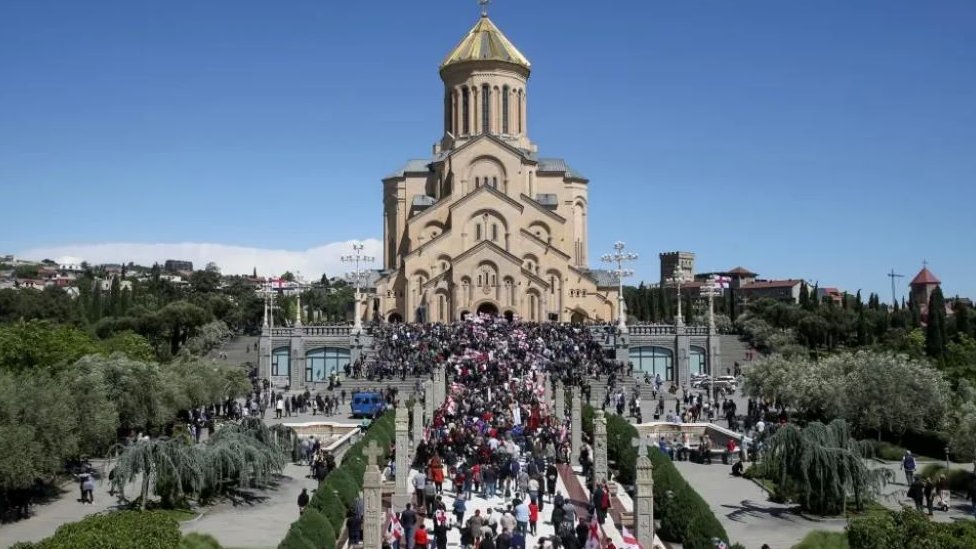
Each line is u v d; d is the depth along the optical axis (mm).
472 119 123438
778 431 41531
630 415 70250
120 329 120562
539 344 87750
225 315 153750
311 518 30344
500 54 123750
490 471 42375
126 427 56531
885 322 127375
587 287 116938
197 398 64250
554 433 52156
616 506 41156
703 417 73000
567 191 128125
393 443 51719
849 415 58000
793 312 137500
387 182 129500
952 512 41469
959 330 113125
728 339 127938
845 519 39875
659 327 100312
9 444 38375
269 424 67500
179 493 41844
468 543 32250
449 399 65688
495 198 115125
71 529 26094
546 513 39469
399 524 32688
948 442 50062
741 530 38156
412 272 113500
